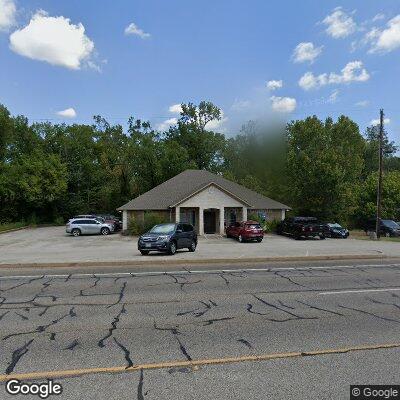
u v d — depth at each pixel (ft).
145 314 25.94
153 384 15.21
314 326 23.30
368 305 28.89
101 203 199.11
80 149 205.98
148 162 191.01
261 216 135.54
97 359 17.83
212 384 15.23
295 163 145.79
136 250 74.54
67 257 59.67
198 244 92.89
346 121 162.81
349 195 144.15
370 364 17.31
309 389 14.85
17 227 155.02
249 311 26.89
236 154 225.56
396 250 75.56
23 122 212.43
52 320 24.41
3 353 18.62
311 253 66.18
